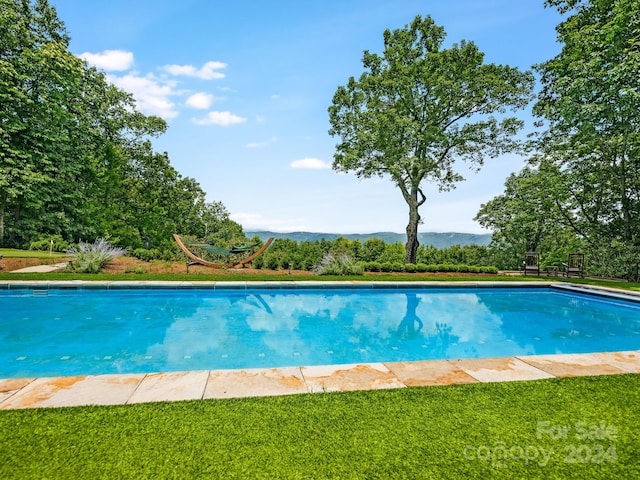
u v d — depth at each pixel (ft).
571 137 47.93
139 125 71.05
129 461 6.33
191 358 16.10
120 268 38.01
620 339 20.68
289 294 31.81
